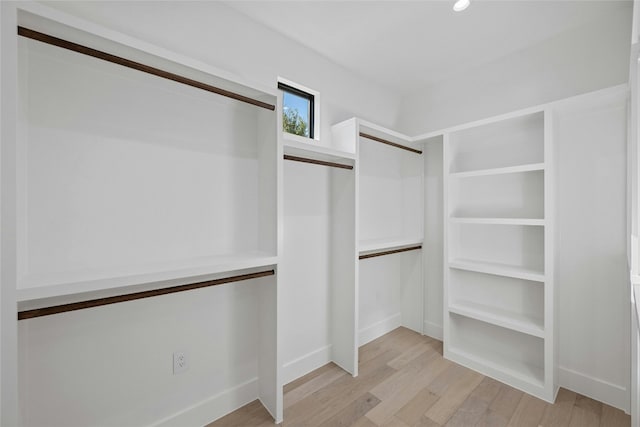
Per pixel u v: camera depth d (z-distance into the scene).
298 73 2.18
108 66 1.33
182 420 1.60
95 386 1.35
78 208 1.29
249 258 1.60
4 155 0.91
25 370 1.19
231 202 1.78
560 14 1.86
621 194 1.80
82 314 1.31
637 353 1.49
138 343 1.47
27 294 0.96
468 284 2.53
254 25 1.92
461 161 2.56
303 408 1.81
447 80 2.73
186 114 1.61
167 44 1.56
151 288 1.40
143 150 1.46
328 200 2.37
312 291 2.27
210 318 1.71
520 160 2.23
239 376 1.84
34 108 1.19
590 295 1.91
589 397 1.89
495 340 2.38
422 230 2.92
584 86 1.96
